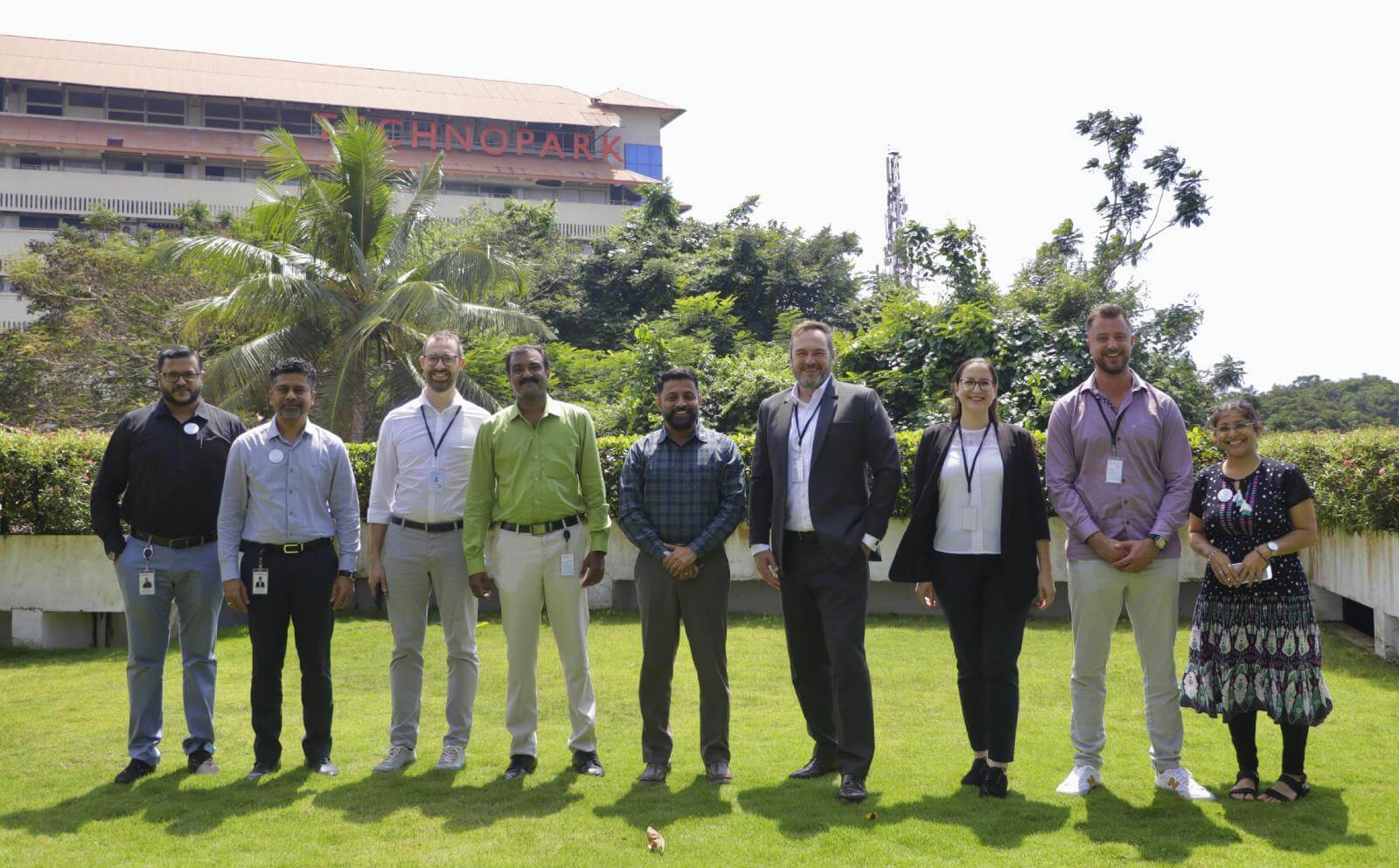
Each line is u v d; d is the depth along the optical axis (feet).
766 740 17.13
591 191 160.25
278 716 15.58
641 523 15.14
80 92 140.26
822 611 14.64
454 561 15.87
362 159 58.49
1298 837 12.46
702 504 15.21
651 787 14.75
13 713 19.42
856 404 14.90
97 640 27.86
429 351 16.21
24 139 131.23
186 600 15.87
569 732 17.75
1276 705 13.80
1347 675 21.08
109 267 77.41
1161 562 14.12
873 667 22.21
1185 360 52.49
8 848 12.46
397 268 59.11
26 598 26.66
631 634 26.32
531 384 15.33
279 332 54.90
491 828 13.06
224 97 141.59
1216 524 14.60
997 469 14.58
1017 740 16.93
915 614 29.09
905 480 29.22
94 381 73.87
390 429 16.31
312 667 15.58
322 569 15.60
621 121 169.48
